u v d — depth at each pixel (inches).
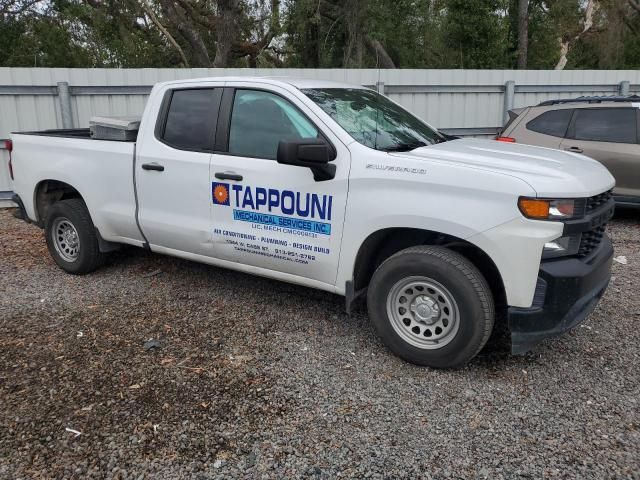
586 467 116.7
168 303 201.8
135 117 228.2
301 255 169.8
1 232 306.3
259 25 1031.6
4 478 114.1
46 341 172.1
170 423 131.7
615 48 1112.2
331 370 155.5
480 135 454.6
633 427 129.6
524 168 146.4
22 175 237.8
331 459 119.8
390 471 116.2
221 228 184.2
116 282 223.5
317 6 796.6
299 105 169.2
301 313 193.2
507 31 852.6
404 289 155.5
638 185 301.0
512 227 138.0
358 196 156.3
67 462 119.0
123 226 210.2
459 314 146.7
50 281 225.8
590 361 160.1
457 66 841.5
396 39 847.1
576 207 140.6
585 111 314.2
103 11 968.3
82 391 144.6
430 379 150.7
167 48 1091.3
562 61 1148.5
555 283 139.5
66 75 372.2
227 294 210.1
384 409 137.3
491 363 159.2
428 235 161.5
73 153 219.1
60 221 229.8
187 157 187.8
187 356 163.0
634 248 272.7
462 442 125.1
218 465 118.0
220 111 184.1
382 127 177.5
